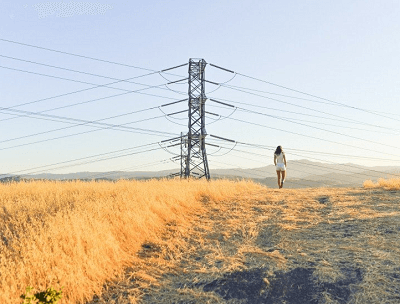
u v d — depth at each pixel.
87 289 5.84
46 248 6.63
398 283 5.12
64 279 5.79
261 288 5.54
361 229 7.85
